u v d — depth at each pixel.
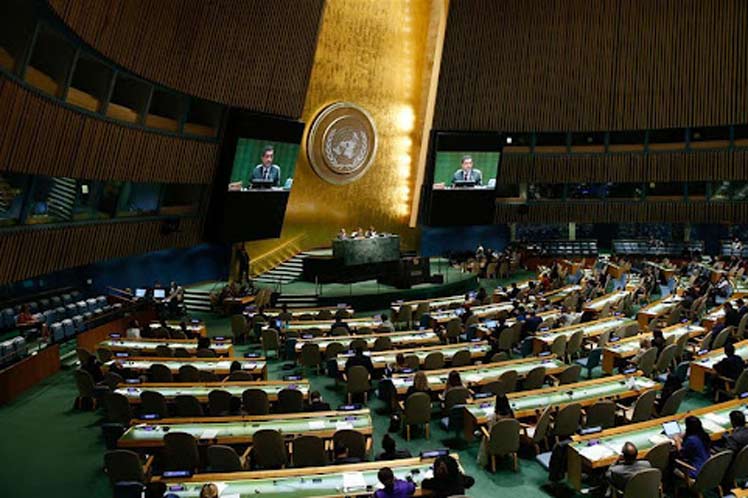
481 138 26.97
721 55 25.67
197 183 20.06
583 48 27.09
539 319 14.24
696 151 27.58
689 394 11.66
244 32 18.91
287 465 8.19
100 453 9.57
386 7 25.17
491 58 27.31
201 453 8.15
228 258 22.97
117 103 17.59
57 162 13.89
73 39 13.27
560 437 9.02
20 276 13.79
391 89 26.48
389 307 21.14
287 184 22.55
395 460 7.27
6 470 9.02
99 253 16.92
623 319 15.23
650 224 30.72
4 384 11.60
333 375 12.16
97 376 11.29
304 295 20.44
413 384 10.24
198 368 11.63
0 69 10.88
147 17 15.41
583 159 28.95
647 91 26.91
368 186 26.80
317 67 23.62
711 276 22.70
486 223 28.67
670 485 7.58
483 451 8.83
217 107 19.84
